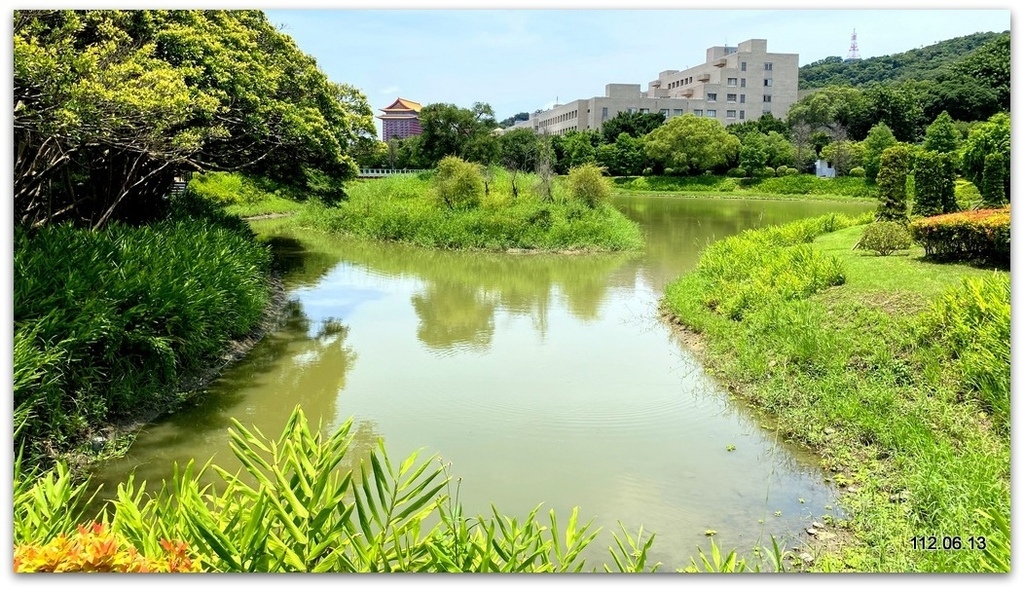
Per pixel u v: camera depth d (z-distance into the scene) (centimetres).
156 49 1042
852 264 1116
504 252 2067
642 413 750
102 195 1274
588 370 909
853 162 4941
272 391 816
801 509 537
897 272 1012
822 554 467
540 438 679
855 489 558
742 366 838
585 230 2138
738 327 961
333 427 705
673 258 1952
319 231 2594
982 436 571
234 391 811
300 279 1609
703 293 1186
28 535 279
